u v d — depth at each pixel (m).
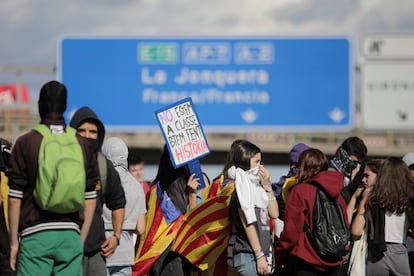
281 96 47.19
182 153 16.00
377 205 15.43
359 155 16.42
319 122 47.50
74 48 46.97
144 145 49.94
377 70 48.03
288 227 13.95
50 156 11.17
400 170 15.41
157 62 46.91
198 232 14.95
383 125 48.16
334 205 14.05
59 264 11.43
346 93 47.44
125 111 47.19
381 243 15.38
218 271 15.14
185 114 16.22
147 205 15.76
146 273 15.49
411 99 48.03
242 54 46.88
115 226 12.70
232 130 47.09
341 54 47.28
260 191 14.14
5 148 14.19
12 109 49.41
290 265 14.29
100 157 12.59
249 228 13.89
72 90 47.12
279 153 51.00
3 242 13.99
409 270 15.64
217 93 46.97
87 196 11.66
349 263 15.62
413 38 47.66
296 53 47.09
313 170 14.13
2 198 14.14
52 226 11.30
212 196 15.38
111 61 46.97
